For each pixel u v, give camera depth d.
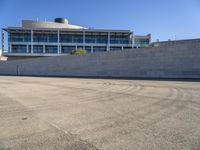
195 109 4.92
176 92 7.79
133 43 63.25
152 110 4.93
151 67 17.67
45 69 27.52
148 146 2.81
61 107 5.46
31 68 29.14
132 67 19.12
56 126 3.79
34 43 61.72
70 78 19.53
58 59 26.03
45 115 4.61
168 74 16.52
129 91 8.50
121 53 19.97
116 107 5.35
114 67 20.61
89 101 6.31
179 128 3.55
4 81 15.82
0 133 3.45
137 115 4.49
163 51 16.81
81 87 10.45
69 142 3.01
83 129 3.61
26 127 3.76
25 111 5.04
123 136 3.22
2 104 5.96
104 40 63.22
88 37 63.06
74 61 24.36
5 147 2.86
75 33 62.47
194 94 7.19
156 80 14.35
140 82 12.88
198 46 14.80
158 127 3.63
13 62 31.45
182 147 2.76
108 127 3.69
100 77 20.33
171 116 4.33
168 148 2.74
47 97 7.22
